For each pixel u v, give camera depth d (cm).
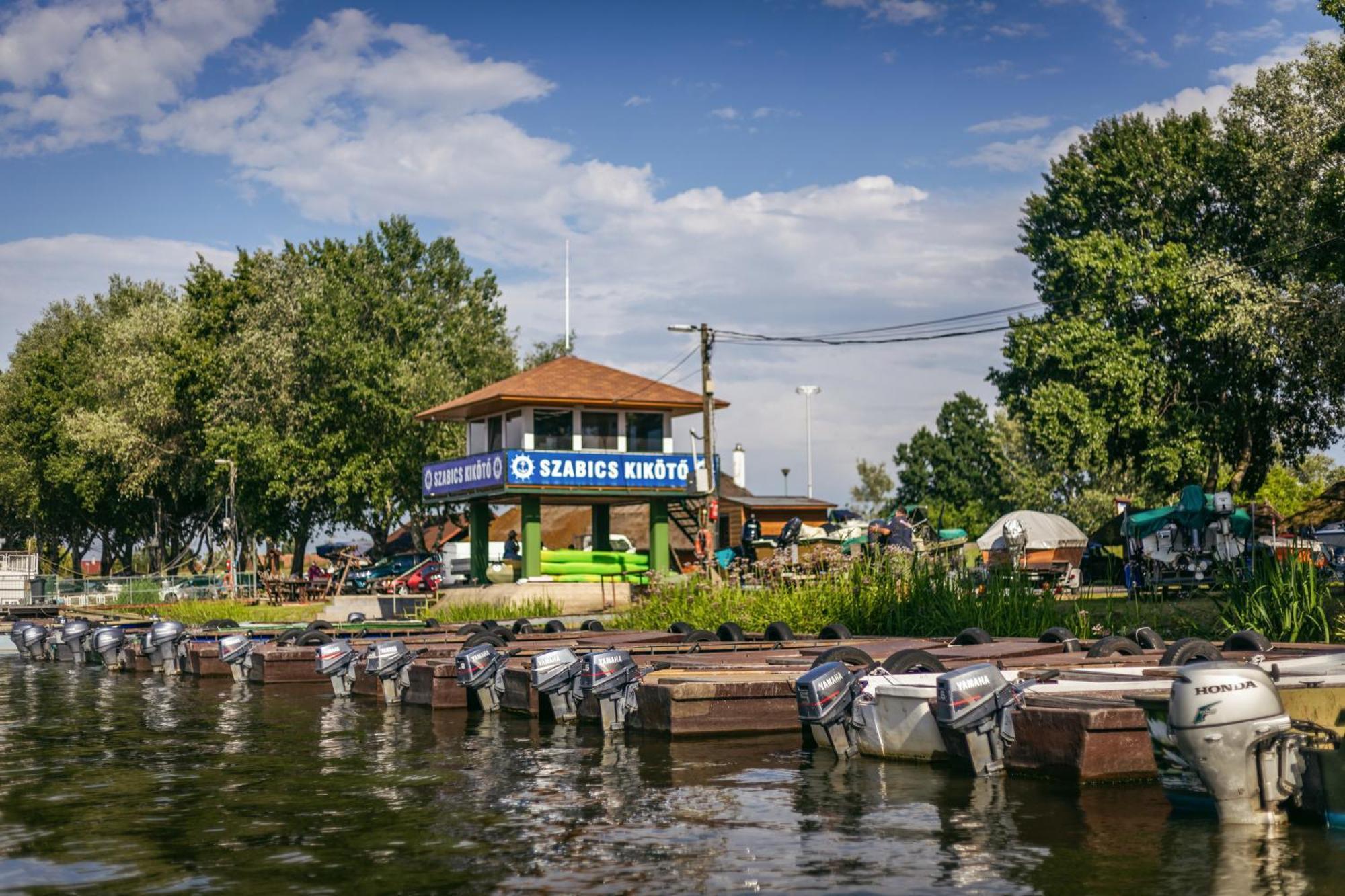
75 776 1259
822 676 1248
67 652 3416
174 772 1280
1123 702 1091
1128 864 781
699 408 4425
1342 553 3400
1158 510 3216
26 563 5916
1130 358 4834
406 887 780
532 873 805
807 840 877
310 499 6712
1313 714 975
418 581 5291
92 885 801
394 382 6391
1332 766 861
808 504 6159
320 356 6444
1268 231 4897
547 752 1355
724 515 6016
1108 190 5303
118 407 7900
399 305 7038
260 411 6544
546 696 1702
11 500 9344
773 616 2380
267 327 6794
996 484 9350
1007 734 1109
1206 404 5106
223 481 7150
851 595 2330
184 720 1789
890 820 936
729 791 1078
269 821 1002
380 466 6419
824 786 1090
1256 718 872
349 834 941
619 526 6375
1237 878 743
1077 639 1611
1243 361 4912
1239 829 870
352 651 2156
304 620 4303
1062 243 5081
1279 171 4728
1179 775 934
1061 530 4616
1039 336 5103
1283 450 5341
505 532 6925
